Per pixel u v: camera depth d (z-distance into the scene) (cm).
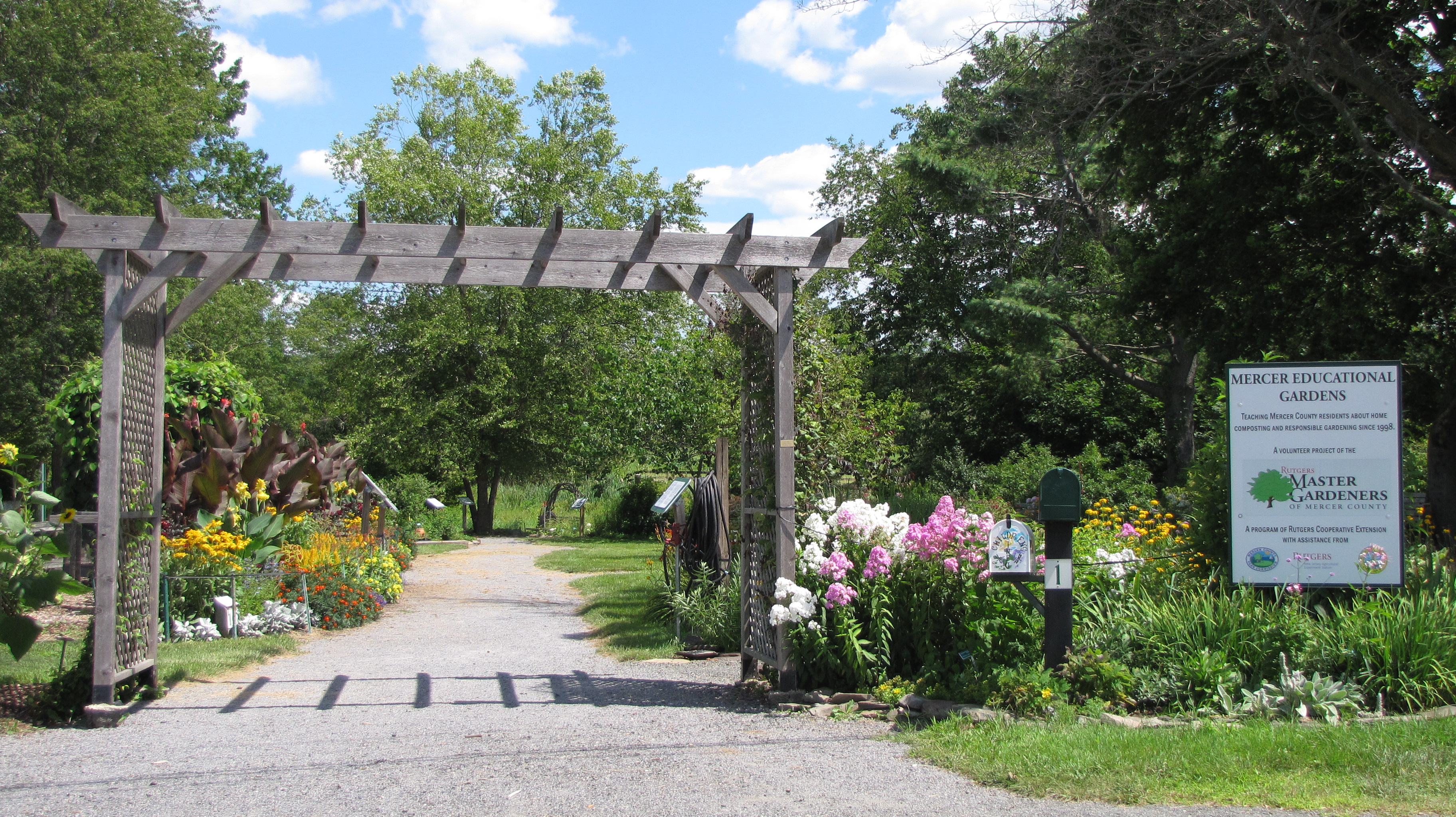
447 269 663
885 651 620
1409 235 1486
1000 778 428
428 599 1301
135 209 2505
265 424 1384
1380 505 641
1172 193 1697
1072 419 2795
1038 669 567
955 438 2894
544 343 2973
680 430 1753
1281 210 1507
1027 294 2119
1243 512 654
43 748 511
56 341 2531
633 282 691
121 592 599
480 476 3006
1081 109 1530
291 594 1016
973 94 2012
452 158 3100
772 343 682
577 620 1104
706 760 481
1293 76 1271
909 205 3072
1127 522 1066
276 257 645
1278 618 583
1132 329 2250
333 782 443
